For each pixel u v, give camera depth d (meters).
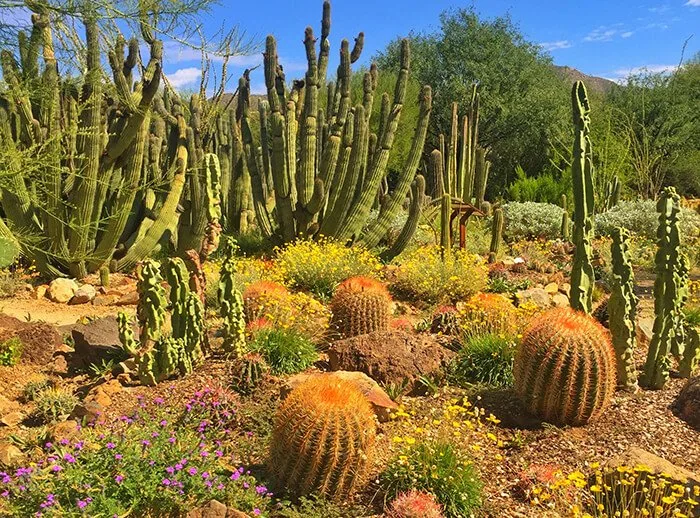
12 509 3.33
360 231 10.91
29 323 6.66
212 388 4.80
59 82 7.82
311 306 6.43
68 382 5.52
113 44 8.12
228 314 5.40
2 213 10.88
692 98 28.61
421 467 3.83
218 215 6.16
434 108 28.91
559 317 4.68
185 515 3.45
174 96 11.19
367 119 10.63
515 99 28.55
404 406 4.95
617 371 5.20
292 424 3.68
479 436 4.50
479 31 29.69
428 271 8.72
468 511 3.67
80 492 3.44
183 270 5.35
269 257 10.84
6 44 5.97
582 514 3.72
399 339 5.46
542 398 4.58
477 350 5.49
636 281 10.77
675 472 3.79
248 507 3.58
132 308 8.52
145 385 5.16
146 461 3.70
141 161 9.51
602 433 4.54
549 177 21.75
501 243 11.84
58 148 7.88
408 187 10.96
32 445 4.29
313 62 10.50
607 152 19.09
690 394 4.83
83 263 9.73
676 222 5.17
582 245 5.32
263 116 11.79
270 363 5.39
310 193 10.65
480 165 14.79
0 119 8.54
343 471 3.66
